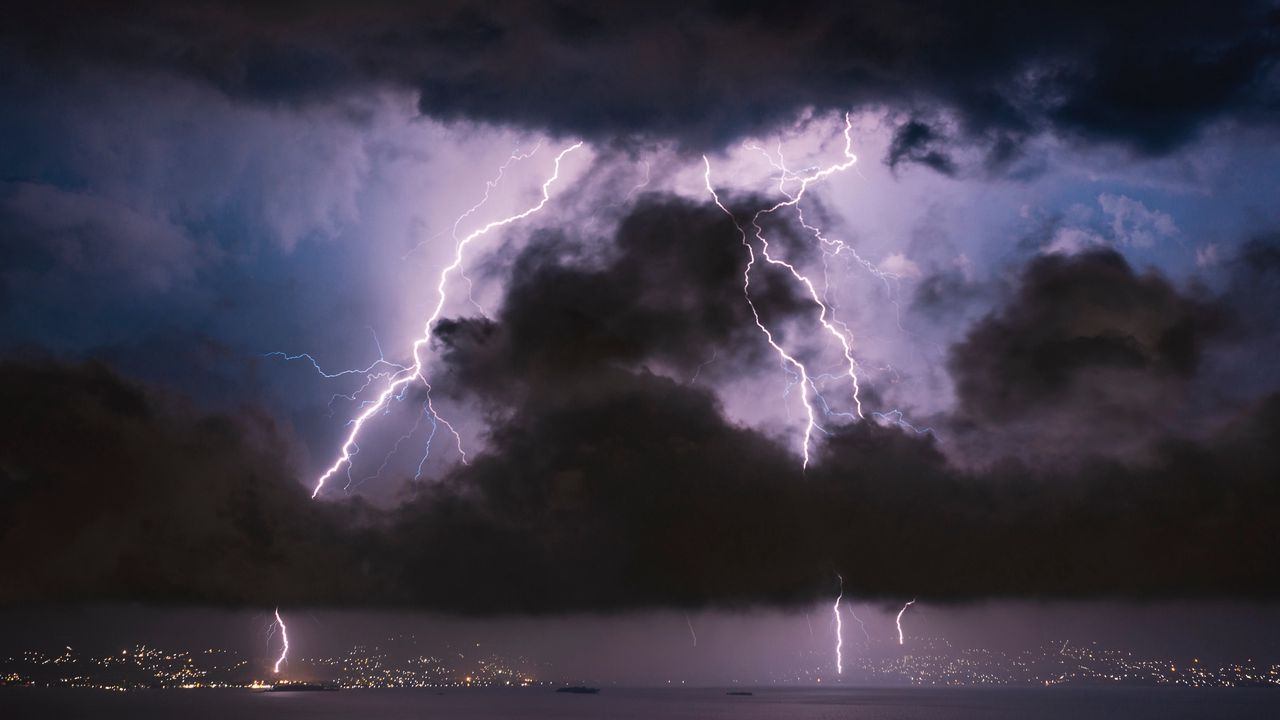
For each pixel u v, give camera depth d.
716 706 107.50
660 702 115.88
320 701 107.19
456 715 86.44
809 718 87.31
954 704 113.12
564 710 96.75
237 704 98.88
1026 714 91.81
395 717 82.62
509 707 101.06
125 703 99.31
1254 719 83.62
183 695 113.50
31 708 90.88
